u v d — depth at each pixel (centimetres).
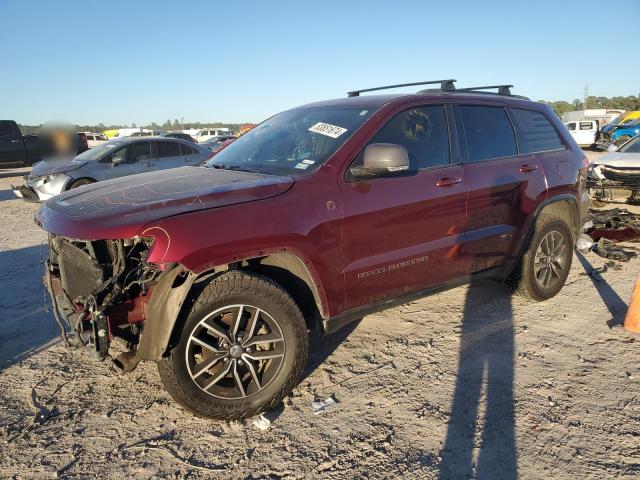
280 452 286
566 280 546
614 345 402
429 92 418
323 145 362
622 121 2912
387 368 374
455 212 397
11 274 634
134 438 301
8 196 1491
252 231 295
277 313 309
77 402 339
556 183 475
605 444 284
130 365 289
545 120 500
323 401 333
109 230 269
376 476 264
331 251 330
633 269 601
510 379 354
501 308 481
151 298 282
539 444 286
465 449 283
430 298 509
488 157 433
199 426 311
